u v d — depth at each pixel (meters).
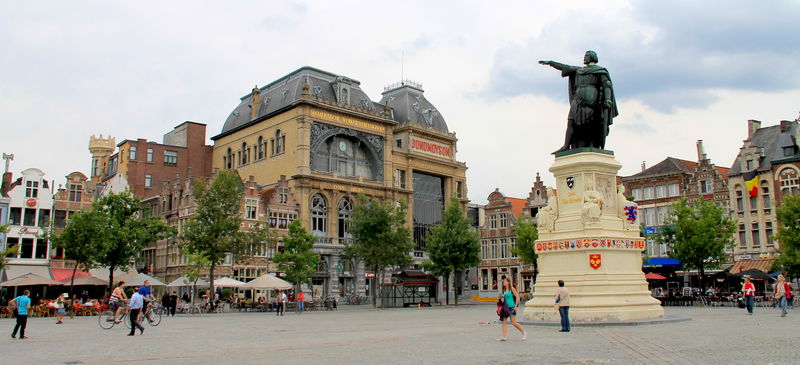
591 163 24.02
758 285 60.66
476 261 67.81
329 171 75.00
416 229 84.00
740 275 49.56
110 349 18.59
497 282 84.56
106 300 46.81
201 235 52.84
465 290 87.50
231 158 84.06
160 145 85.25
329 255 72.81
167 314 44.47
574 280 23.28
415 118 87.12
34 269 58.97
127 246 52.19
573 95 25.61
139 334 25.16
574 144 25.50
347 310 54.56
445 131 90.44
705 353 14.30
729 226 55.16
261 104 81.12
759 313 32.78
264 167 77.06
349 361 14.34
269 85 82.69
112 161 90.00
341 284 74.12
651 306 23.67
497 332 21.64
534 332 20.50
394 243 61.97
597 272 23.05
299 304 50.00
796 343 16.28
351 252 63.47
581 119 24.92
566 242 23.67
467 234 67.38
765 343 16.30
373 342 19.25
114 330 27.98
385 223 62.62
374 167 79.75
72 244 49.47
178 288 66.44
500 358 14.15
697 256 53.34
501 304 18.34
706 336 18.27
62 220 61.84
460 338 19.64
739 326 22.00
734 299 47.12
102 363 14.92
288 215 69.81
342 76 77.94
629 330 20.31
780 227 49.84
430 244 68.25
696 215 55.66
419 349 16.61
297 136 72.12
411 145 84.00
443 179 90.00
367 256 61.59
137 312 24.92
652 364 12.71
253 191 67.19
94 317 42.72
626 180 73.56
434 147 87.56
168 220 71.38
